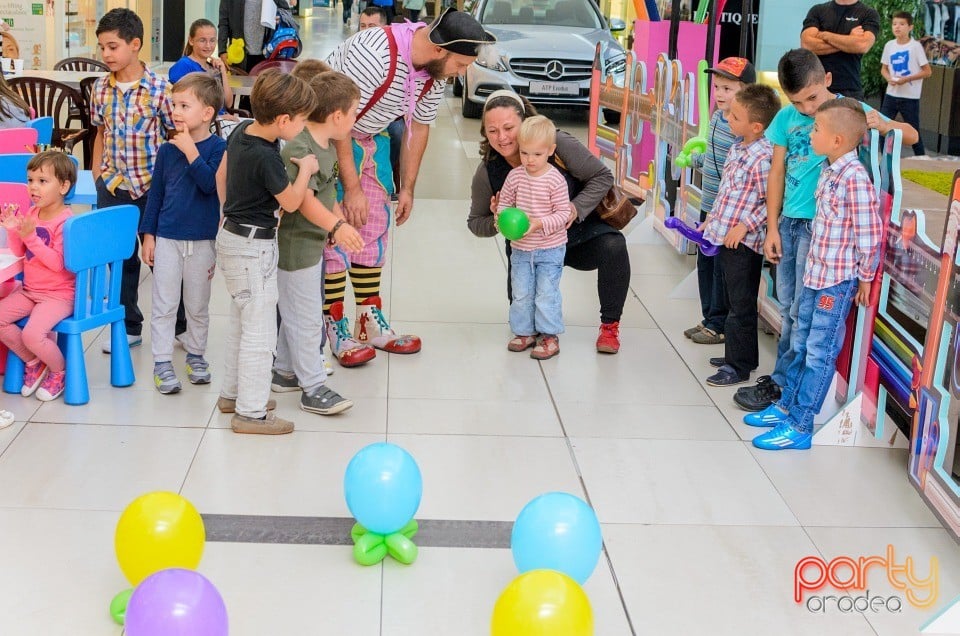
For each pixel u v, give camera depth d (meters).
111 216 4.30
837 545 3.50
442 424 4.32
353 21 30.38
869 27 6.26
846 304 4.06
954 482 3.39
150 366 4.82
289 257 4.23
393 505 3.16
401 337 5.16
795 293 4.38
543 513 2.91
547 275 5.03
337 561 3.27
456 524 3.52
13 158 4.95
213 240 4.49
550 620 2.37
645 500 3.75
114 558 3.23
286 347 4.60
